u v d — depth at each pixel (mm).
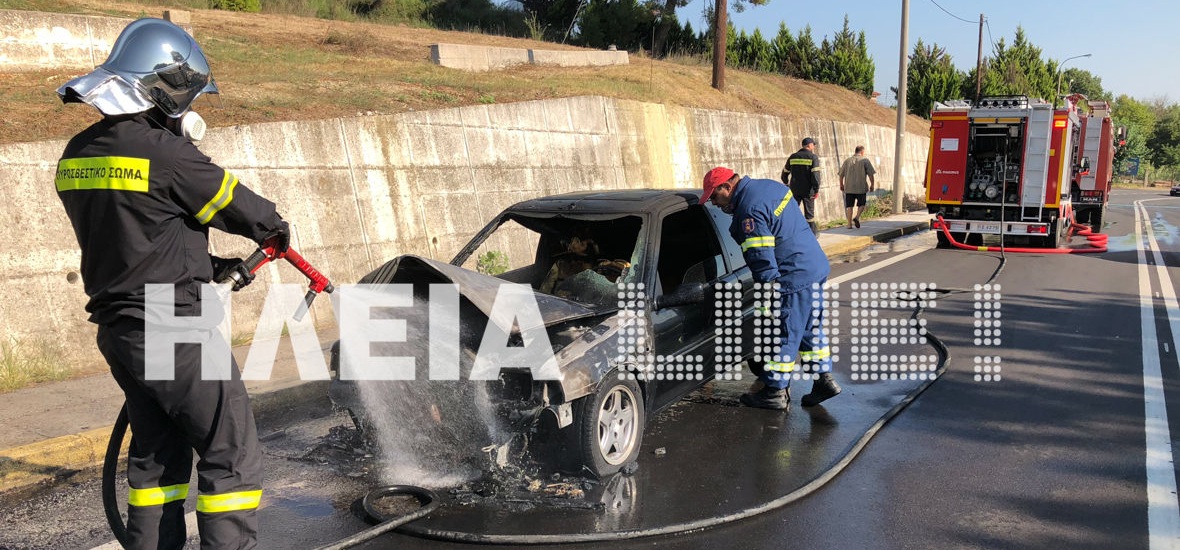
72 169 2838
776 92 25234
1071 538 3691
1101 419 5348
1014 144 14609
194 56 3041
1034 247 15094
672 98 17703
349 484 4430
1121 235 18484
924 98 40031
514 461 4289
